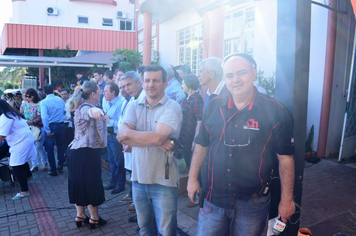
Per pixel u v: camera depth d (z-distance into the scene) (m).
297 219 2.21
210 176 1.99
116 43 14.55
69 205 4.20
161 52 11.18
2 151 4.87
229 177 1.88
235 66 1.78
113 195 4.51
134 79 3.49
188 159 3.55
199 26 8.80
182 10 9.27
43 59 11.13
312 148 5.72
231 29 7.60
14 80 36.53
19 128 4.42
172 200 2.47
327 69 5.36
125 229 3.47
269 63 6.10
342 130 5.55
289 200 1.77
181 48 9.92
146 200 2.59
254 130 1.78
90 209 3.42
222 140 1.90
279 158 1.81
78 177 3.26
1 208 4.12
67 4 18.22
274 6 5.91
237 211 1.94
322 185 4.37
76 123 3.31
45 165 5.96
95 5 18.67
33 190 4.83
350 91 5.30
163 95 2.52
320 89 5.53
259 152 1.79
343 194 4.05
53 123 5.48
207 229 2.05
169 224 2.48
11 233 3.39
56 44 13.91
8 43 13.27
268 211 2.08
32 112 5.79
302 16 2.03
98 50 14.39
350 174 4.81
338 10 4.89
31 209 4.07
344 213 3.51
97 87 3.48
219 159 1.91
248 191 1.85
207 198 2.04
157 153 2.45
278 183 2.08
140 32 13.85
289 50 2.06
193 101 3.50
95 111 3.16
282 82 2.13
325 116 5.47
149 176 2.44
